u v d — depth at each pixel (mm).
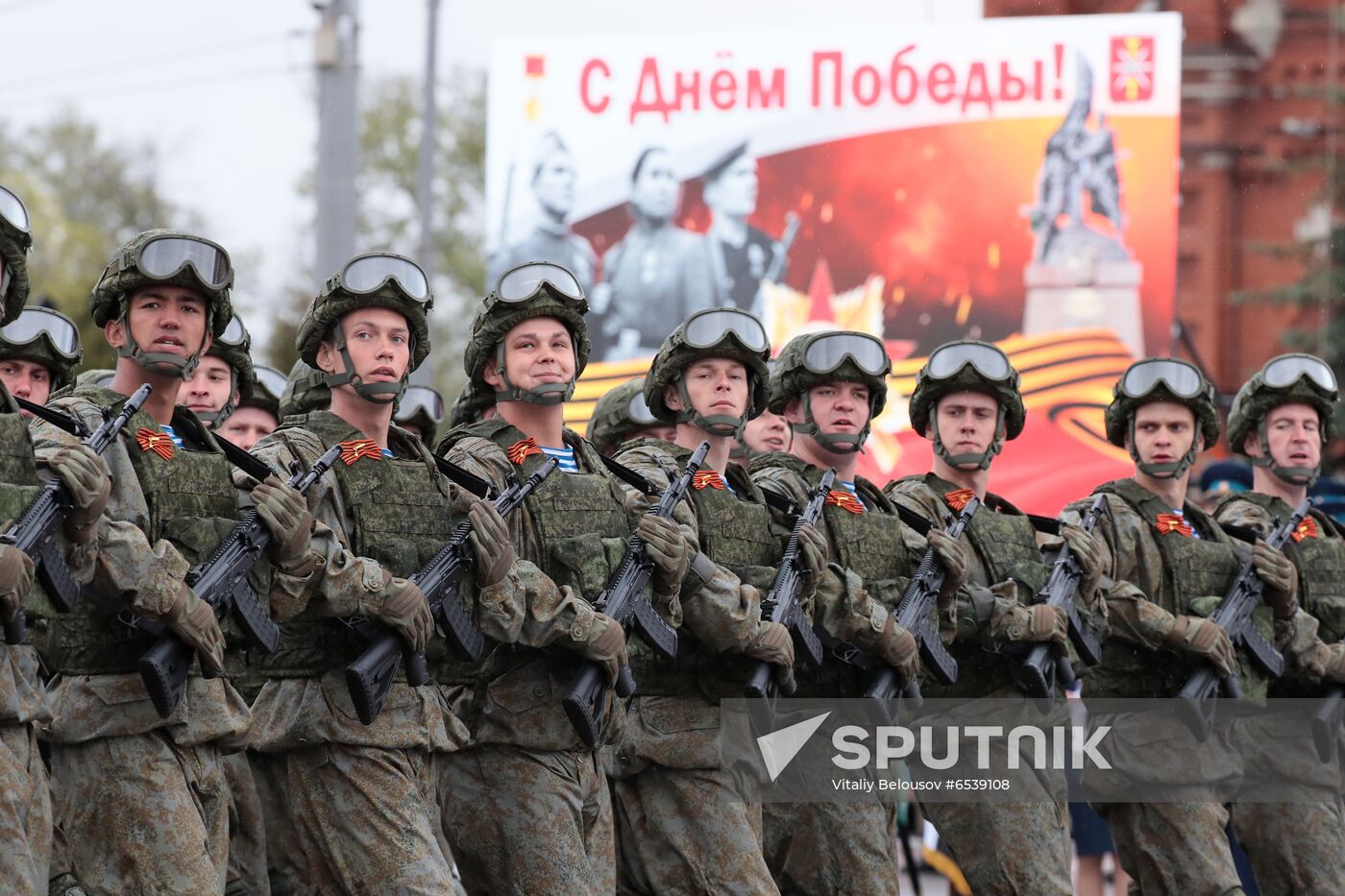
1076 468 58219
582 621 30078
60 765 26766
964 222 59344
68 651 26469
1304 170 89188
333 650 28641
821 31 60094
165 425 28844
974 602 37938
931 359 40406
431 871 28422
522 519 31281
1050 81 59312
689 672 33594
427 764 29406
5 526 24453
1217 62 89438
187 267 28062
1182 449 42156
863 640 35312
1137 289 58812
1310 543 44812
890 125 59688
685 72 60344
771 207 59938
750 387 36031
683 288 59938
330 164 67062
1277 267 89062
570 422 59656
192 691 27453
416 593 28172
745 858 33219
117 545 25766
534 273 32375
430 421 43906
